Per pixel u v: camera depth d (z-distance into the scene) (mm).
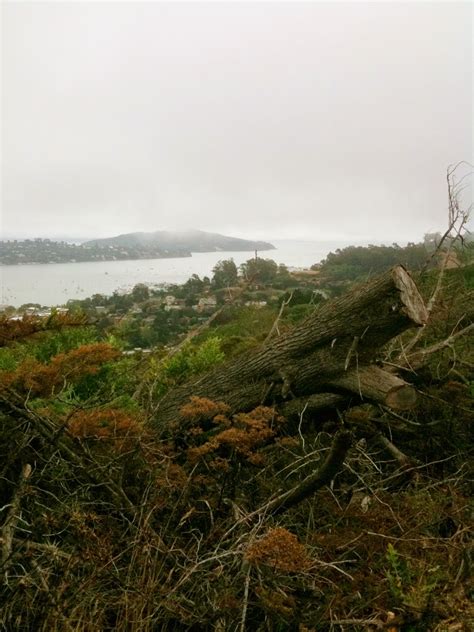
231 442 2838
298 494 2619
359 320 3084
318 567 2350
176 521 2727
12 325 3291
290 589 2215
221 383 3691
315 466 3381
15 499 2277
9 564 1954
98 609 2004
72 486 2771
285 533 2119
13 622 1881
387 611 2031
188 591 2193
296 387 3410
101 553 2094
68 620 1761
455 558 2365
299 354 3379
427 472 3408
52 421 3049
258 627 2156
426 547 2412
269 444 3521
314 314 3514
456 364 4297
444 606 1931
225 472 2883
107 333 5461
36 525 2318
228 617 2064
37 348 4652
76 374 3543
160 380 4852
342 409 3498
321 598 2191
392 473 3406
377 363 3811
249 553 2061
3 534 2094
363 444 3654
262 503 2881
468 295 5102
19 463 2736
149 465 2936
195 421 3543
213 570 2277
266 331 6918
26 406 2748
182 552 2266
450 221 4820
